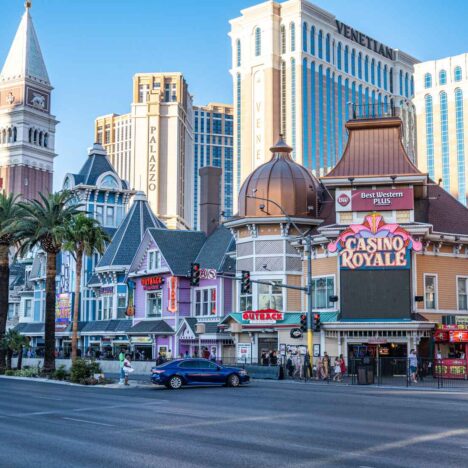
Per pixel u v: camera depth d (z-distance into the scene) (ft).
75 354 165.99
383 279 155.63
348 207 164.35
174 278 205.57
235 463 47.57
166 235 215.92
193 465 47.03
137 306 223.30
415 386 127.34
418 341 153.58
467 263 168.14
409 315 153.17
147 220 250.57
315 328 147.02
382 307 154.81
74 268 271.49
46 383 148.66
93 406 89.51
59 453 52.70
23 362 223.71
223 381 126.82
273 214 177.68
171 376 123.03
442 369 136.87
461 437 58.65
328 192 186.29
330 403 90.99
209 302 200.23
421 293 159.02
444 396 103.45
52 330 174.29
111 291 240.32
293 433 61.77
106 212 296.92
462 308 165.58
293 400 96.02
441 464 46.47
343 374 150.92
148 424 69.41
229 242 202.28
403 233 154.81
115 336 234.79
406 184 162.71
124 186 304.30
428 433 61.16
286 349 168.86
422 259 160.76
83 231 169.37
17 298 332.39
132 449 53.98
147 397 104.12
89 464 48.06
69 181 295.89
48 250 176.45
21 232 182.80
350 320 156.15
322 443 55.88
